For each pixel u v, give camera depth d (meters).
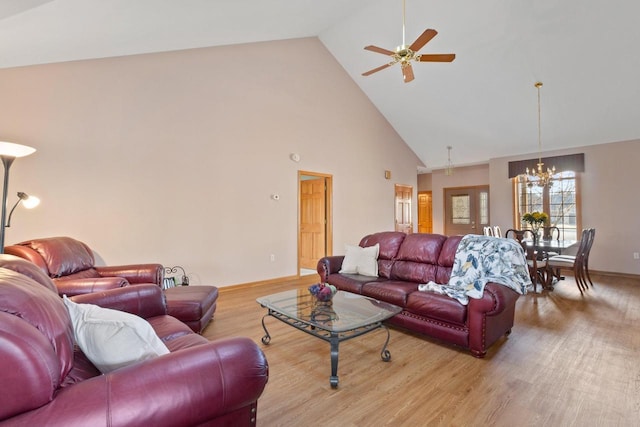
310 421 1.72
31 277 1.36
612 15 3.84
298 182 5.55
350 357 2.50
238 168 4.75
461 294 2.63
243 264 4.79
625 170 5.82
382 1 4.52
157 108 3.98
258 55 5.00
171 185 4.09
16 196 3.08
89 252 3.16
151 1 2.38
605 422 1.71
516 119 5.95
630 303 4.01
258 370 1.14
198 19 3.10
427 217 9.80
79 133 3.43
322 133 5.96
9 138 3.05
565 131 5.95
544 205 6.78
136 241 3.81
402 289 3.01
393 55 3.13
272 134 5.18
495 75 5.14
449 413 1.79
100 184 3.56
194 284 4.28
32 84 3.17
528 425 1.69
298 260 5.51
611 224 5.94
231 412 1.15
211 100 4.47
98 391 0.87
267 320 3.35
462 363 2.40
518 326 3.19
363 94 6.78
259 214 5.00
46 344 0.85
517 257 2.79
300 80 5.58
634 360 2.43
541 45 4.45
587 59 4.43
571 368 2.31
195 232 4.30
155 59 3.97
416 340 2.85
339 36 5.51
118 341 1.15
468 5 4.25
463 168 8.81
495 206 7.46
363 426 1.68
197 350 1.08
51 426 0.77
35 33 2.28
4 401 0.75
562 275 5.93
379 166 7.17
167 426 0.92
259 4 3.27
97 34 2.67
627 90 4.73
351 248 3.97
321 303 2.70
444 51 4.99
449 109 6.25
